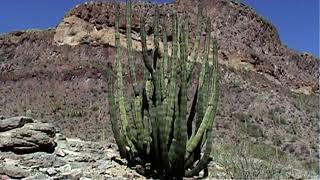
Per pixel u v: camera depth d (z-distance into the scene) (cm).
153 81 1283
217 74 1311
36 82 7525
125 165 1311
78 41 8438
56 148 1266
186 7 8194
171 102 1241
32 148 1170
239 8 9794
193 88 4238
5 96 7156
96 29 8588
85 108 6353
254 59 8606
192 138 1287
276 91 7388
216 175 1327
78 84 7312
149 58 1325
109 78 1333
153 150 1286
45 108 6550
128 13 1404
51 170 1107
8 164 1077
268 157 1557
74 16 8812
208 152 1253
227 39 8906
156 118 1248
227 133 4694
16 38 8781
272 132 5112
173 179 1281
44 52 8356
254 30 9594
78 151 1317
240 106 6412
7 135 1169
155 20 1402
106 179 1135
